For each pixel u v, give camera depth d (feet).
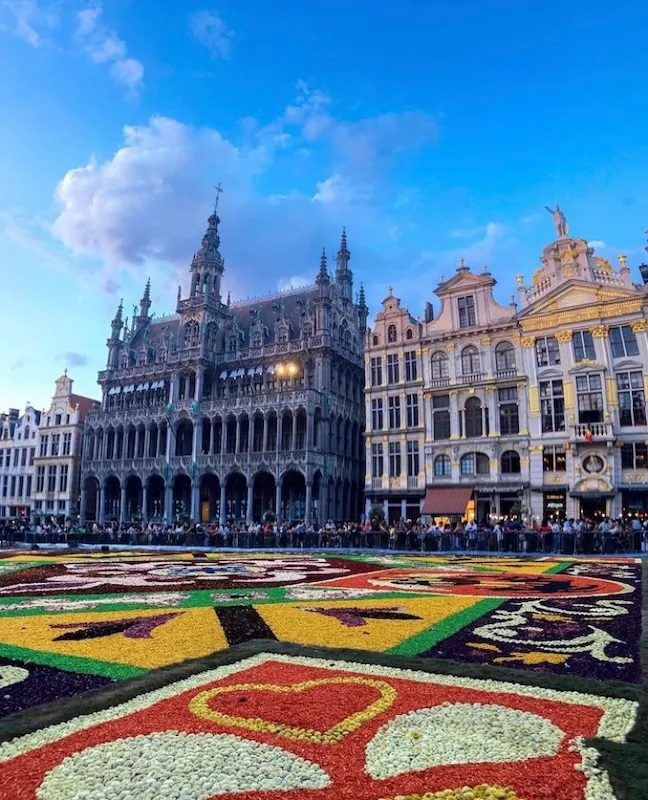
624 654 28.53
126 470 217.97
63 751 16.56
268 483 197.67
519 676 23.68
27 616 38.75
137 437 221.46
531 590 51.42
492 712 19.70
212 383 217.77
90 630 33.68
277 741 17.25
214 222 241.96
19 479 265.13
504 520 135.33
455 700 20.89
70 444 249.75
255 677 23.65
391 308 178.70
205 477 206.59
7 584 56.29
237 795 14.17
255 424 202.69
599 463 136.98
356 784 14.76
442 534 116.67
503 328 155.74
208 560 89.40
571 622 36.52
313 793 14.33
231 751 16.53
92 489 234.79
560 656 28.09
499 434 152.35
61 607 42.34
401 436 168.66
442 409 162.91
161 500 216.54
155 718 18.98
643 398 134.72
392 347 175.32
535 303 150.82
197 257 231.30
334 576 63.62
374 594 48.67
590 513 138.31
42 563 83.30
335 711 19.58
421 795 14.28
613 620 37.19
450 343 164.14
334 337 206.18
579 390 142.72
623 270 141.49
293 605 42.60
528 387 149.48
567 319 145.79
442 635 32.68
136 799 13.99
